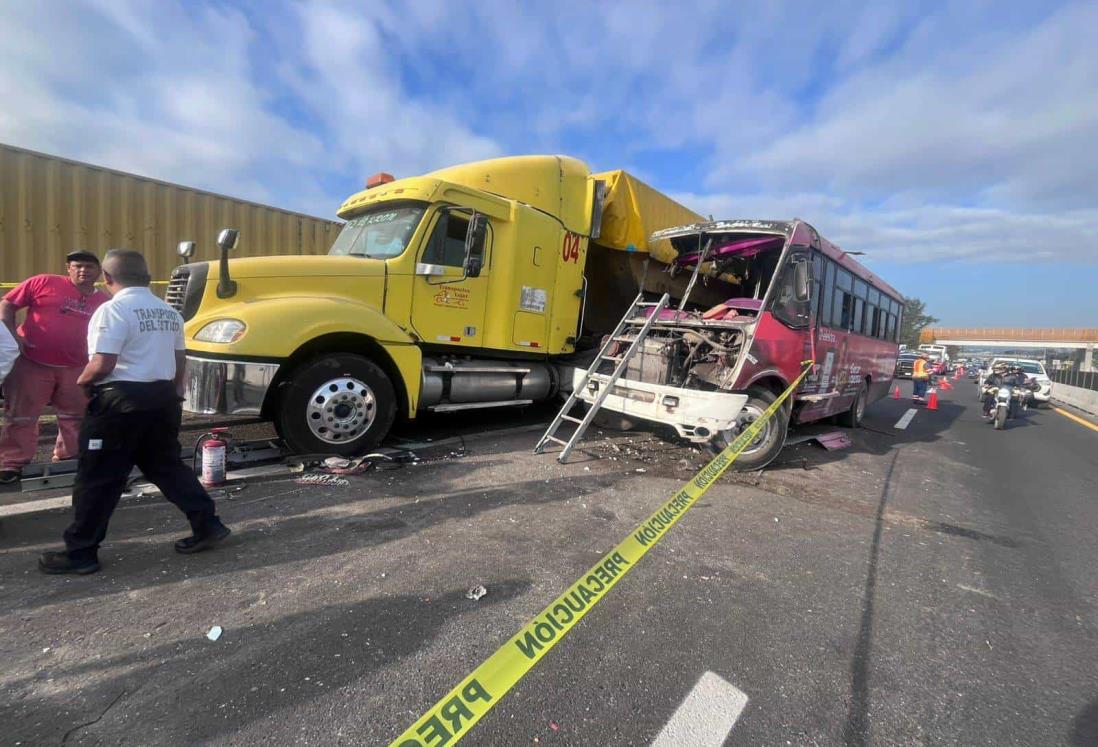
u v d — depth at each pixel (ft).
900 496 18.25
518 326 21.47
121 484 9.62
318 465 15.55
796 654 8.59
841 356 26.86
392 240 18.81
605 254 26.14
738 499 16.30
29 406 13.65
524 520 13.23
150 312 9.75
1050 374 87.45
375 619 8.67
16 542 10.53
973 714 7.52
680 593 10.23
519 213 20.88
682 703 7.24
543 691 7.30
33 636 7.77
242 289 15.56
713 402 18.07
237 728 6.32
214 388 14.26
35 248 21.76
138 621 8.26
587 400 21.49
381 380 17.02
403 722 6.57
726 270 26.61
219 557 10.40
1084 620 10.49
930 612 10.32
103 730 6.18
